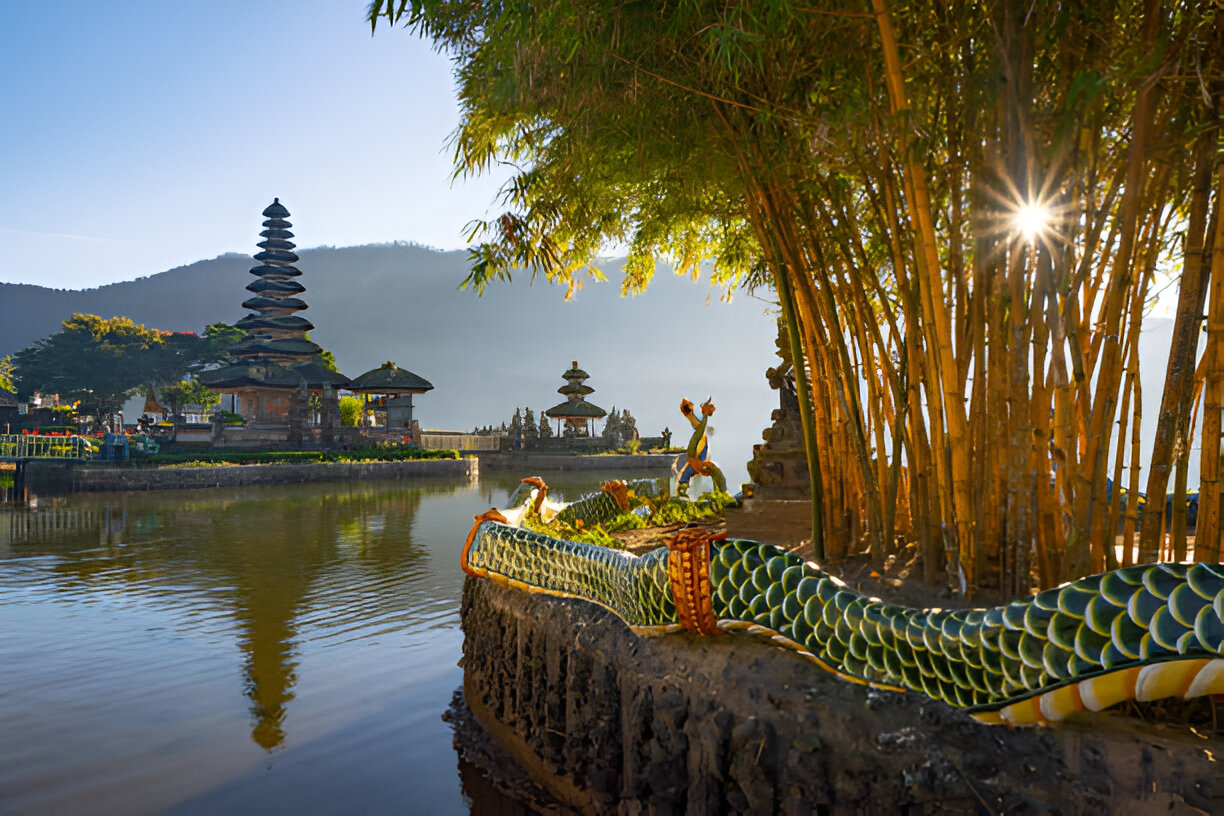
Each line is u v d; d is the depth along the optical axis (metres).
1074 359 4.02
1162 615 2.78
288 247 60.41
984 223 4.21
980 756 3.21
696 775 3.98
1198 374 4.22
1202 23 3.58
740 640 4.36
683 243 9.70
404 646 9.92
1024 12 3.79
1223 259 3.58
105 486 33.47
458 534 20.28
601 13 4.17
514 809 5.61
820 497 6.20
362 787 6.08
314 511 26.12
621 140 5.53
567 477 45.78
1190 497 8.11
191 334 116.56
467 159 6.88
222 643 10.12
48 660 9.45
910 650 3.46
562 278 8.35
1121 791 2.95
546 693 5.80
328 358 74.50
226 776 6.32
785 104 4.82
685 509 10.61
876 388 6.13
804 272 5.88
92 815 5.70
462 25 5.48
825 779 3.44
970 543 4.54
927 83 4.47
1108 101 3.88
